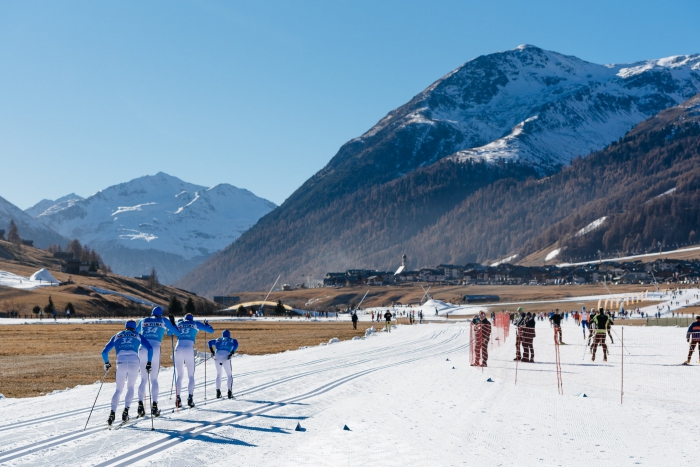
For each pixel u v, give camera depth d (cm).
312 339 5806
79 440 1343
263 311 16662
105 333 6819
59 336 6222
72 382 2620
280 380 2423
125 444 1308
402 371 2802
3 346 4803
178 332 1758
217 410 1745
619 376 2625
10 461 1164
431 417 1678
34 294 14400
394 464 1187
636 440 1424
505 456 1268
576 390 2222
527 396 2075
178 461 1173
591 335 3444
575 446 1362
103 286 18988
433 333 6588
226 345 1975
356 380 2445
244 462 1181
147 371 1551
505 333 6147
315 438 1395
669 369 2880
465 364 3172
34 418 1608
